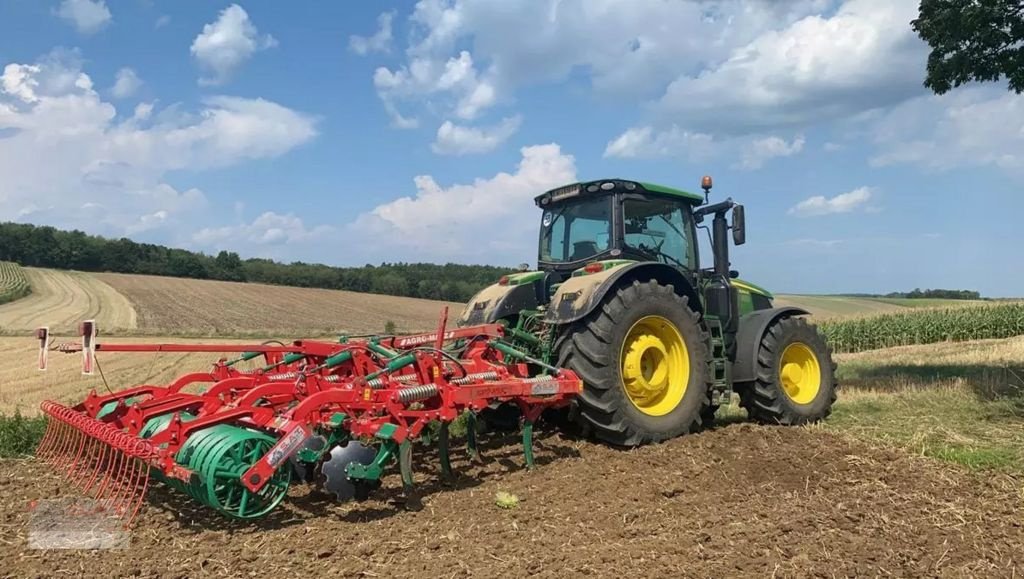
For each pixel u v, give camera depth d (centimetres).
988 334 2405
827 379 745
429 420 459
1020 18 817
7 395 1333
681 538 384
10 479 505
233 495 411
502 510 436
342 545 379
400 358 465
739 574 338
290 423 413
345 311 4888
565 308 578
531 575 338
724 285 708
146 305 4603
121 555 367
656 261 677
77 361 2127
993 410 721
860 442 598
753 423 713
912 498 455
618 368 574
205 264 6875
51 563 356
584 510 435
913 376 1120
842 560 354
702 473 510
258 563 356
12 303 4428
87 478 495
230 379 503
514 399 529
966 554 365
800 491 474
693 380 619
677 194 695
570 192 679
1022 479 486
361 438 502
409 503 438
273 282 6681
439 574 340
